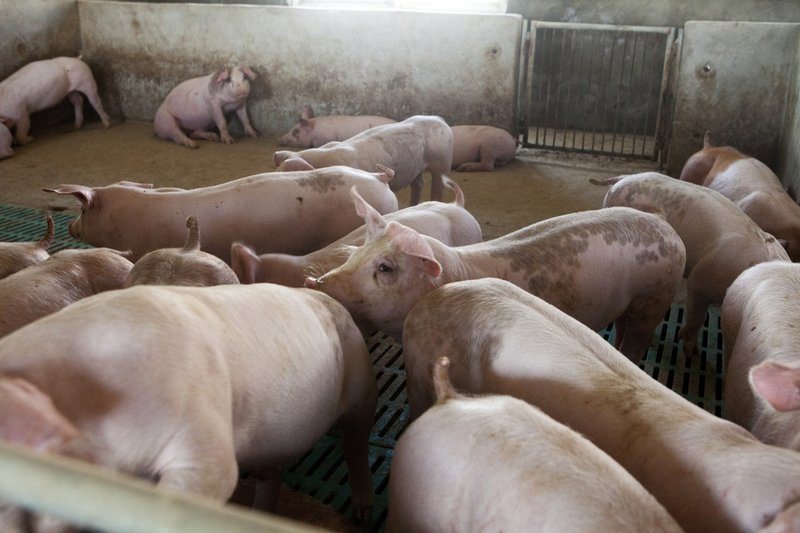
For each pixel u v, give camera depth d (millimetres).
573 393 1684
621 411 1618
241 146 6562
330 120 6414
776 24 5344
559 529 1200
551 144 6582
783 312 2188
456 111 6387
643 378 1759
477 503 1342
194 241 2332
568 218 2775
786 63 5391
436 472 1442
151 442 1201
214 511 703
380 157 4297
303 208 3299
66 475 727
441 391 1632
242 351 1481
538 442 1361
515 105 6293
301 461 2465
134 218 3252
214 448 1232
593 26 6164
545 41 6789
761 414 1938
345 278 2316
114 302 1290
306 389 1691
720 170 4668
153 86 7227
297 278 2570
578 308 2594
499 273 2502
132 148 6434
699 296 3191
